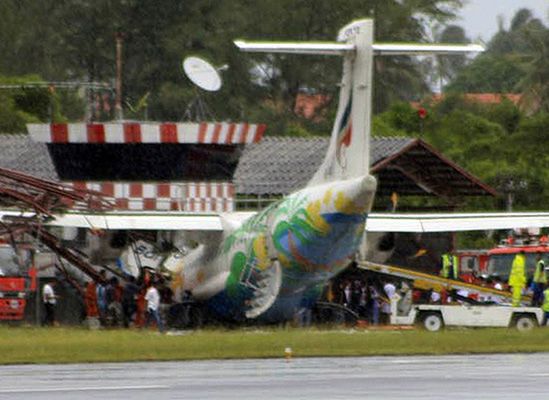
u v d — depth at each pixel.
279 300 128.75
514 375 86.25
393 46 120.94
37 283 147.50
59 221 141.00
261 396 75.88
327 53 121.38
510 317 128.38
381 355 102.31
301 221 123.50
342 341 107.75
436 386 80.31
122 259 148.88
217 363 96.81
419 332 116.69
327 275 126.25
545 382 82.06
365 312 140.25
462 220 147.88
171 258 146.00
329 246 122.81
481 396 75.44
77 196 141.38
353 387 80.06
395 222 146.25
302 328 130.38
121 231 146.50
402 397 75.25
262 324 133.50
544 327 123.50
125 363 97.44
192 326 140.00
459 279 147.00
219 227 137.75
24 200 138.75
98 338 110.06
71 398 75.50
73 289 149.25
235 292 133.88
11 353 101.19
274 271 127.62
